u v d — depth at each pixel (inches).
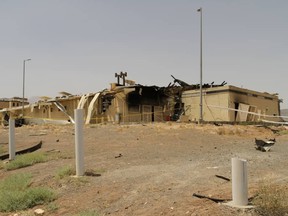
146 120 1503.4
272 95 1722.4
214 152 558.3
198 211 239.9
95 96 1466.5
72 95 1689.2
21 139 896.3
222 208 237.5
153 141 732.0
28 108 1945.1
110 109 1469.0
